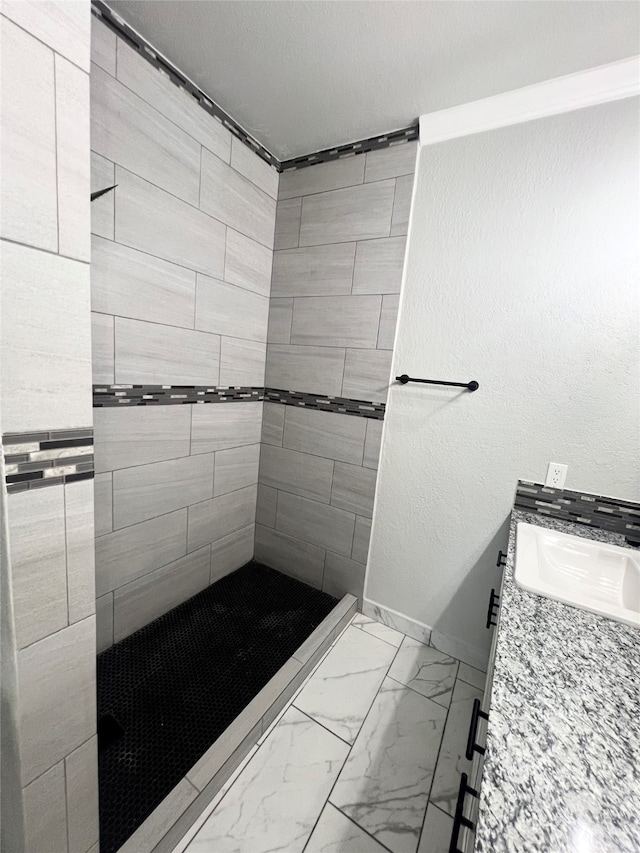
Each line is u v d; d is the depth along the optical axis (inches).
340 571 76.2
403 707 54.7
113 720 47.9
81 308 25.4
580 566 46.7
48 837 28.6
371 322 66.9
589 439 52.7
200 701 51.9
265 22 43.7
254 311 74.7
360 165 65.1
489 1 38.7
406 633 70.1
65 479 26.0
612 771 19.3
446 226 59.1
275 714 51.8
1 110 20.0
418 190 60.7
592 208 49.5
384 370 66.4
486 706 37.1
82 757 30.1
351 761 46.8
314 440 76.0
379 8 40.6
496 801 17.4
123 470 55.9
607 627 31.1
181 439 64.2
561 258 51.9
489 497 60.5
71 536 26.9
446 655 65.8
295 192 72.5
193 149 56.9
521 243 54.1
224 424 72.6
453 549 64.4
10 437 22.8
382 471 69.2
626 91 46.0
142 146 50.2
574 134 49.5
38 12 20.9
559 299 52.5
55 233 23.3
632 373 49.4
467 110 54.7
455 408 61.3
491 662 43.5
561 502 55.2
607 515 52.5
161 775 42.3
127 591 60.2
